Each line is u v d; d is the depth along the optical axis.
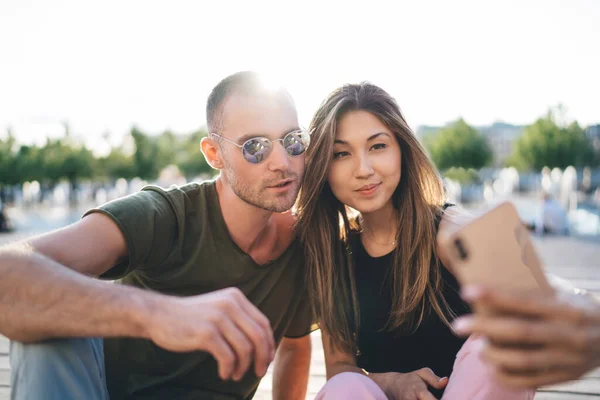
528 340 0.78
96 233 1.54
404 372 1.93
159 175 41.53
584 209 22.27
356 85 1.94
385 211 1.97
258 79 1.79
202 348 1.08
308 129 2.02
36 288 1.18
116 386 1.78
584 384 2.36
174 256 1.77
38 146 37.56
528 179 41.03
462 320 0.83
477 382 1.32
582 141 35.25
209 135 1.90
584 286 4.85
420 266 1.84
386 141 1.87
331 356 1.96
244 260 1.80
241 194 1.76
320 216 1.98
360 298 1.96
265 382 2.62
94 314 1.14
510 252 0.90
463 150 37.66
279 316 1.92
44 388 1.19
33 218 21.03
